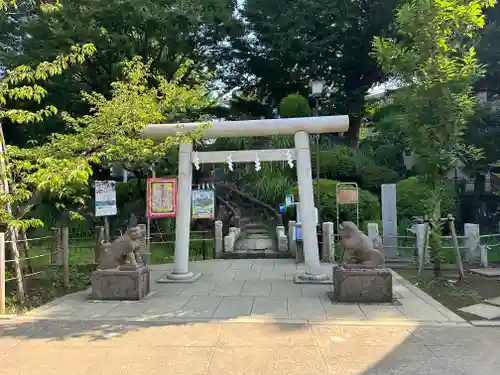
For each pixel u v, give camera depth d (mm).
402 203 13523
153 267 10156
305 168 8250
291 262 10688
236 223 14750
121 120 7754
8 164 6699
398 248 10492
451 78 7941
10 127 14016
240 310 6191
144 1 13891
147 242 10070
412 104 8258
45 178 5758
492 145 14656
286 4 19719
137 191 16266
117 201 15844
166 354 4465
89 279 8711
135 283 6895
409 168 18750
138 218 15055
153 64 15695
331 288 7633
